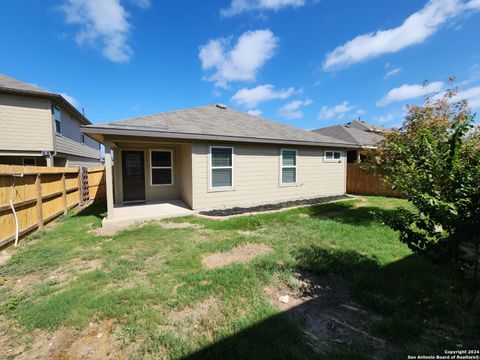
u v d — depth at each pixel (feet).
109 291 9.18
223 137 24.23
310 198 32.76
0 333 7.18
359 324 7.25
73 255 13.28
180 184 30.99
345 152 36.68
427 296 8.37
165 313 7.79
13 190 15.94
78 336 6.91
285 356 5.86
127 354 6.20
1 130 32.17
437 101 20.67
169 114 27.48
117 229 18.63
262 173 28.35
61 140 39.65
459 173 7.16
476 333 6.64
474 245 7.72
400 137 20.27
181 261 11.78
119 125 20.54
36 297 9.09
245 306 8.03
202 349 6.18
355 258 11.74
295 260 11.70
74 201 28.96
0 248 14.39
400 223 8.58
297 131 34.63
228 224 19.01
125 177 29.35
